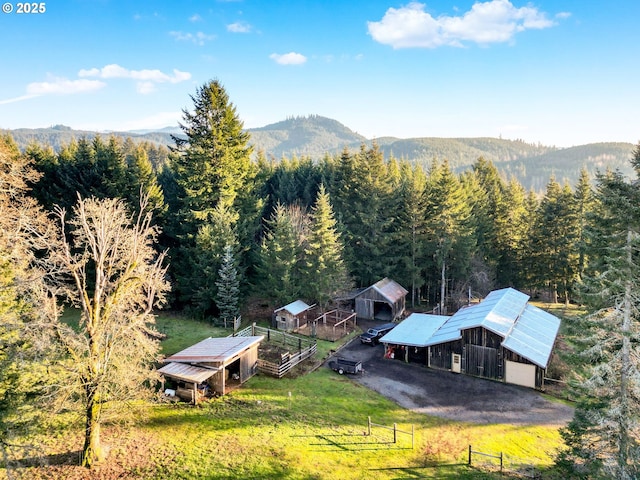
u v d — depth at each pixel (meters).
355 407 26.67
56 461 18.28
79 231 19.69
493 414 26.61
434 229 53.84
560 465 18.62
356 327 44.59
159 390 23.61
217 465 19.02
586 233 18.09
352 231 54.59
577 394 18.88
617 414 16.45
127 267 19.84
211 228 40.88
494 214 63.47
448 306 54.91
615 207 16.92
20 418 15.64
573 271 55.91
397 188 59.38
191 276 41.81
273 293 42.91
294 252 43.94
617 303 17.06
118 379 18.48
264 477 18.50
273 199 67.06
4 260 16.44
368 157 57.00
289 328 41.19
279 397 26.88
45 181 44.25
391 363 35.31
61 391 17.53
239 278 41.31
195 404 24.95
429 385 31.09
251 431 22.34
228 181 43.34
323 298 44.44
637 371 16.48
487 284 55.56
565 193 57.81
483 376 32.62
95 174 43.75
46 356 16.55
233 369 30.11
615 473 16.20
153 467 18.50
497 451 22.38
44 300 16.52
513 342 32.41
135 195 44.53
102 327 18.34
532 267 60.00
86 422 18.50
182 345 33.88
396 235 53.31
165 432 21.64
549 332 37.47
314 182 67.75
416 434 23.86
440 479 19.64
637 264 16.62
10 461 15.84
